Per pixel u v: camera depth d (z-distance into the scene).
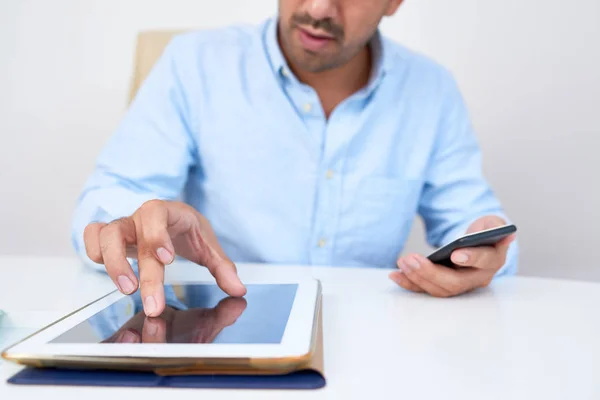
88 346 0.37
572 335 0.50
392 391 0.36
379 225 1.16
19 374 0.36
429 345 0.47
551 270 1.76
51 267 0.84
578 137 1.72
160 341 0.38
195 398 0.34
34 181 1.85
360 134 1.14
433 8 1.74
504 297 0.69
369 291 0.71
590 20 1.69
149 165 1.06
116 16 1.80
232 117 1.14
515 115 1.74
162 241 0.53
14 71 1.82
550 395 0.36
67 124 1.83
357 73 1.16
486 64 1.74
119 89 1.82
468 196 1.20
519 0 1.70
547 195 1.75
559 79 1.71
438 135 1.23
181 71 1.16
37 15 1.80
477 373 0.40
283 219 1.13
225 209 1.15
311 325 0.41
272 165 1.13
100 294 0.66
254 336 0.39
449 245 0.68
